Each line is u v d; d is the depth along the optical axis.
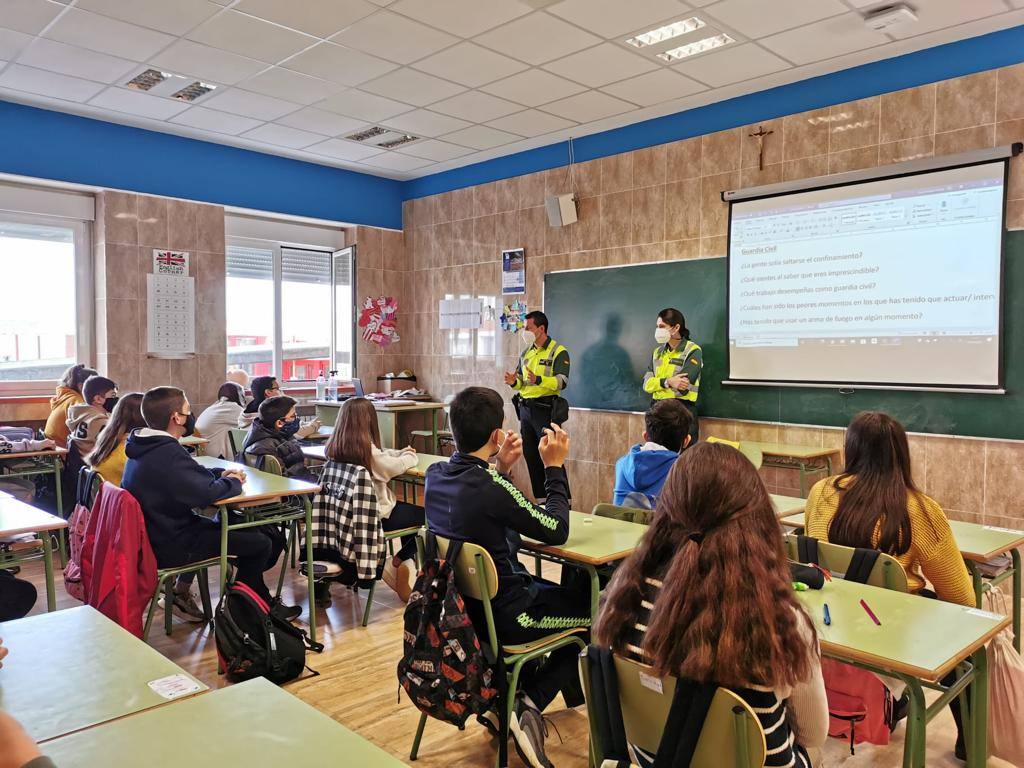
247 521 3.29
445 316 7.47
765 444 4.99
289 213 7.00
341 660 3.13
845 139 4.68
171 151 6.20
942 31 4.10
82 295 6.02
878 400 4.61
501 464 2.37
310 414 7.53
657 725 1.33
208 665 3.03
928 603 1.84
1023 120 4.01
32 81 4.94
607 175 6.01
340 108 5.49
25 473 4.74
